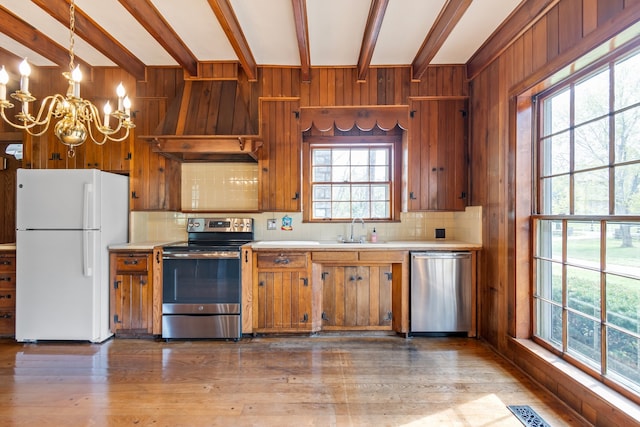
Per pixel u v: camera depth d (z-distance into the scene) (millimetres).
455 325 3123
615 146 1819
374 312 3189
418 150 3416
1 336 3125
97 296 2994
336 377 2383
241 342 3045
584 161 2057
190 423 1873
